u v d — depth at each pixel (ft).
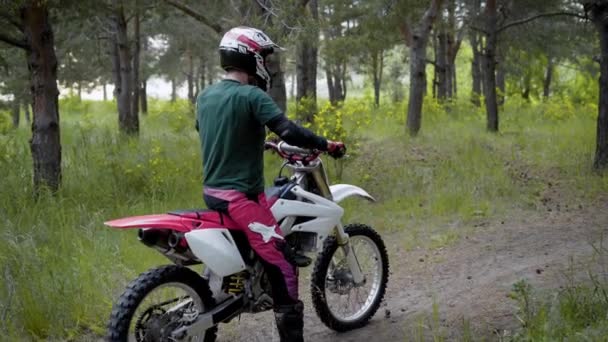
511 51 88.22
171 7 45.83
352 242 16.56
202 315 12.73
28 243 19.17
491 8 52.34
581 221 27.09
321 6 59.72
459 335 15.29
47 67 27.14
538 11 67.46
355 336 16.07
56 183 27.17
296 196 14.28
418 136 47.91
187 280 12.60
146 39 92.79
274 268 12.81
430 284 20.04
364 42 52.75
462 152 41.06
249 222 12.48
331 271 16.26
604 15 34.50
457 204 29.50
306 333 16.48
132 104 54.39
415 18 45.16
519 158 40.73
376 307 16.88
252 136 12.53
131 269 19.61
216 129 12.46
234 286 13.21
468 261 22.24
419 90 49.19
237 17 35.47
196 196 28.66
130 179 30.17
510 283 19.11
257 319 17.48
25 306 15.79
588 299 15.37
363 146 43.45
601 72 35.17
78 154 36.19
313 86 57.06
